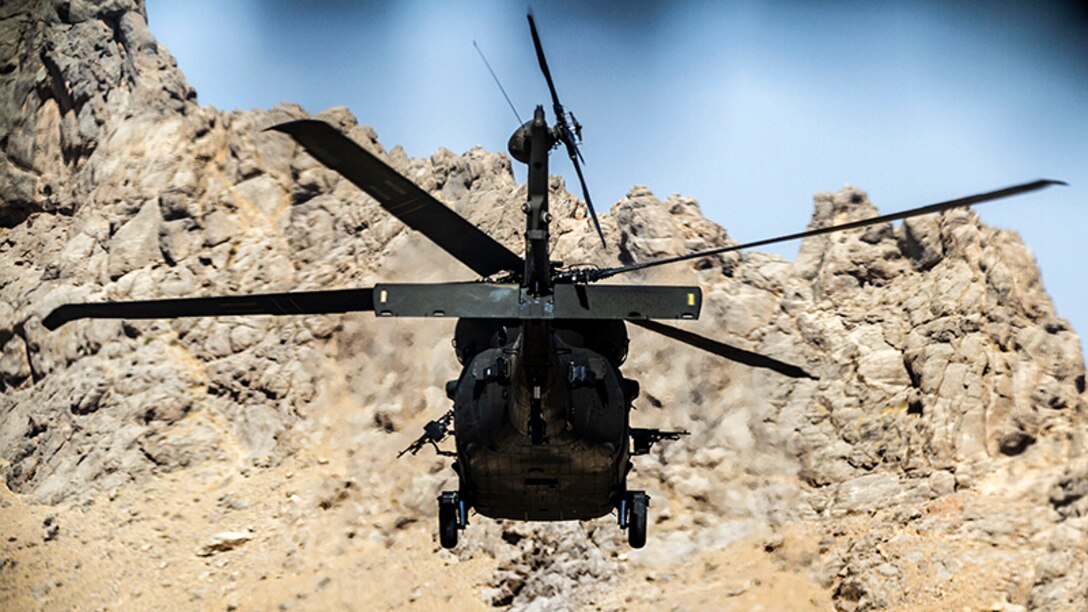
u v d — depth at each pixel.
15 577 54.88
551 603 52.28
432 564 54.25
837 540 52.88
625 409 23.34
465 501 24.34
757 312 62.09
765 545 53.47
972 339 56.88
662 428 58.44
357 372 62.88
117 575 54.53
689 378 59.88
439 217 20.38
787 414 58.47
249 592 53.28
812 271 63.69
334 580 53.59
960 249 60.19
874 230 63.50
